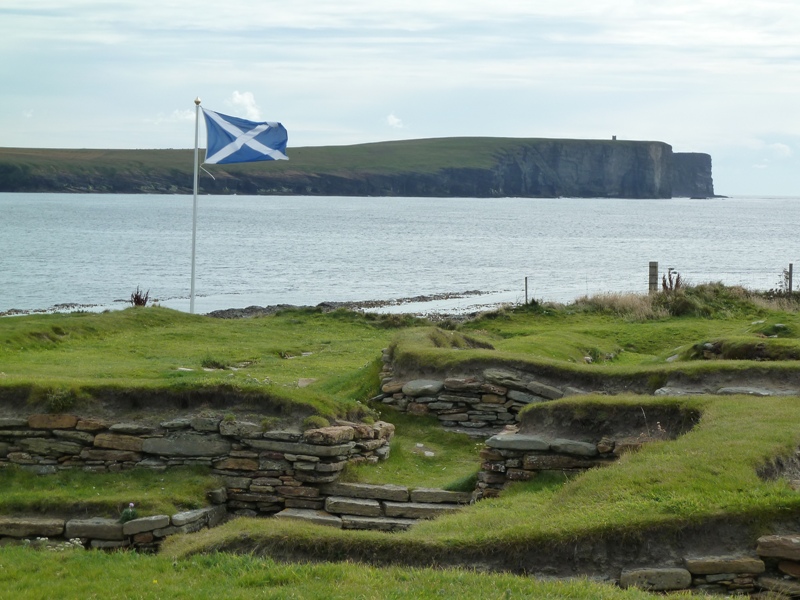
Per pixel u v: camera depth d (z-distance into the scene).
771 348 19.95
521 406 17.00
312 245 96.75
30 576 9.65
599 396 14.62
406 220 157.50
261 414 14.34
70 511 12.69
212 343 26.88
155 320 29.98
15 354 22.78
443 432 16.95
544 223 156.00
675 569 9.09
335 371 22.38
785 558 9.00
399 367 18.62
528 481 13.28
